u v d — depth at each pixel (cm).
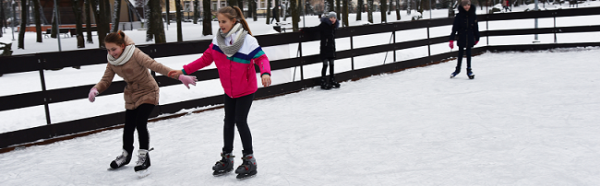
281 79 730
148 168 346
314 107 575
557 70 770
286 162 350
